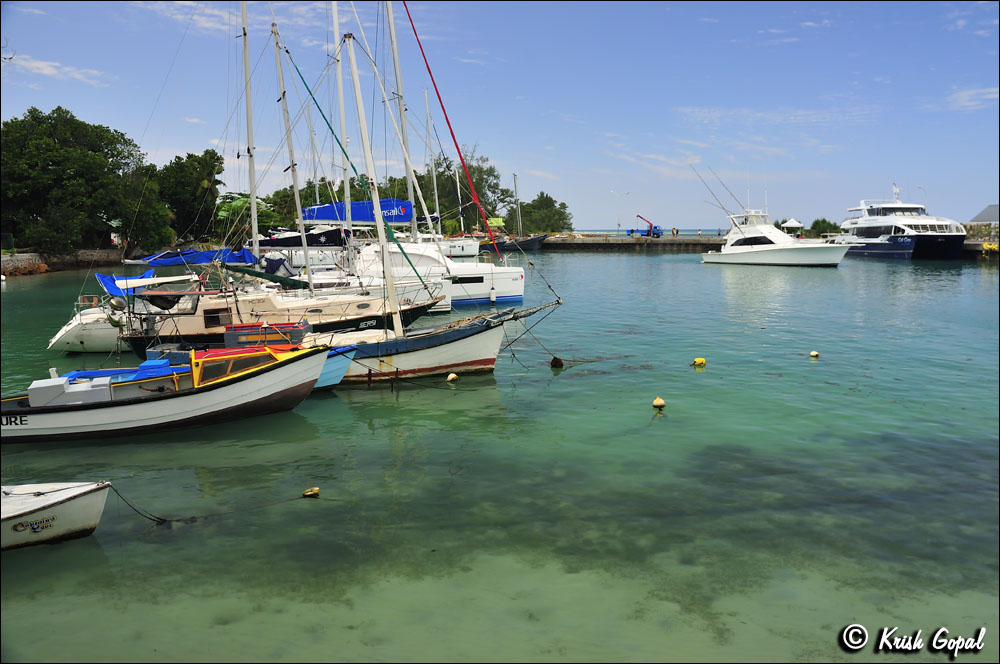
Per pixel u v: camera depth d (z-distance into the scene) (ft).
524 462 46.98
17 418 49.90
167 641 27.09
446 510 39.37
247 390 55.26
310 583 31.50
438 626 28.22
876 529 36.99
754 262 231.30
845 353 83.56
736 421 55.93
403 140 115.03
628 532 36.60
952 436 52.08
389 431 54.03
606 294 148.36
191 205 288.30
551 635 27.68
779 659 26.40
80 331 87.66
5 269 199.82
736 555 34.24
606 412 58.70
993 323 106.63
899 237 241.14
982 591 31.17
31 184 223.51
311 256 144.05
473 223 355.97
